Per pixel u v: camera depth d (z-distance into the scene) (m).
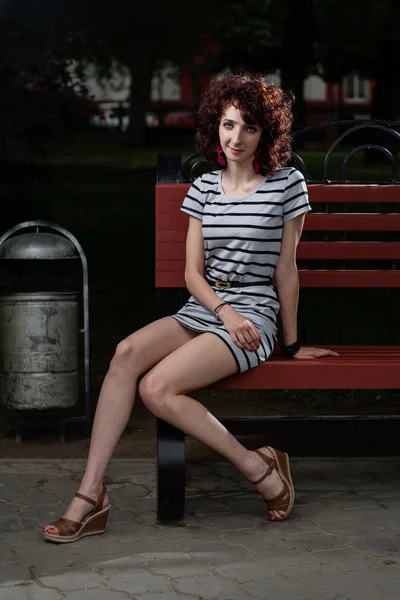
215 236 4.64
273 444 5.88
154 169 30.36
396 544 4.29
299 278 5.25
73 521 4.34
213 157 4.77
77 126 11.92
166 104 56.56
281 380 4.57
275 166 4.64
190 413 4.42
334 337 8.52
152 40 23.02
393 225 5.27
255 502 4.85
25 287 10.85
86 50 21.38
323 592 3.79
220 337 4.50
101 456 4.43
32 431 6.18
